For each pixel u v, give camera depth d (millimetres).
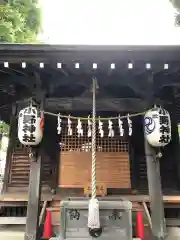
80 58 5414
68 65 5637
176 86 6676
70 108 6801
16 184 7613
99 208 5535
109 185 7250
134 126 7664
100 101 6828
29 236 5664
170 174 7531
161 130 5910
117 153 7504
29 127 5973
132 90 6750
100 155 7488
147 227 6336
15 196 6988
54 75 6312
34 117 6055
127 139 7578
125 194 7176
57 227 6336
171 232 6305
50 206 6676
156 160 6117
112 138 7582
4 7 11172
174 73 6109
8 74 6406
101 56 5371
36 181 6055
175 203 6898
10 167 7738
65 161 7480
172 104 7520
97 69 5836
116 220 5508
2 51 5262
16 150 7867
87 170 7387
